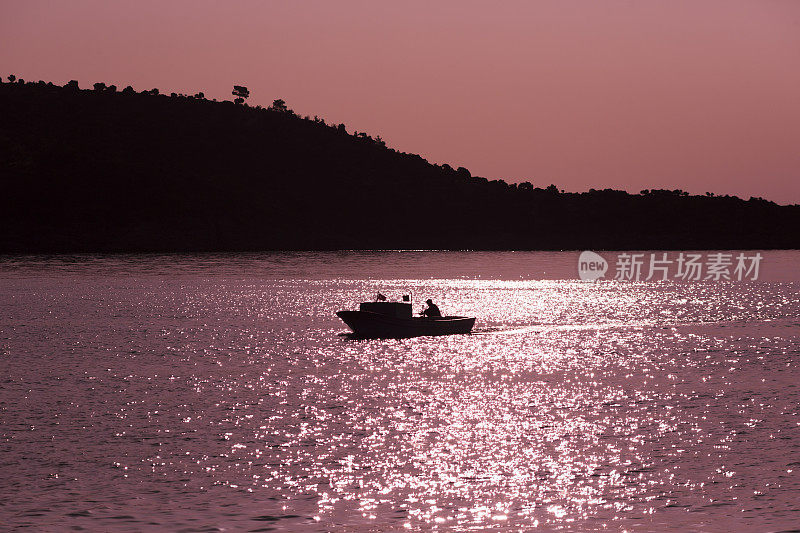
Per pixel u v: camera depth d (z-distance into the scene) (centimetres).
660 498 3262
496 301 15150
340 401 5131
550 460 3778
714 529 2941
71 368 6397
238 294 15662
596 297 16275
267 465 3691
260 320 10519
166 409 4841
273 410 4838
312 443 4066
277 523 3012
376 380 5941
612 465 3694
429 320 8775
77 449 3922
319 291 16850
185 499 3247
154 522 3006
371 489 3381
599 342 8438
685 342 8438
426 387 5656
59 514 3072
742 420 4566
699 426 4425
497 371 6406
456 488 3397
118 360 6869
